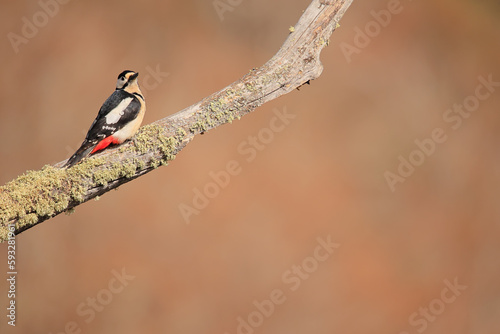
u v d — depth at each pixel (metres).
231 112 6.31
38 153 13.72
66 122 14.12
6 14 14.36
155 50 15.09
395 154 15.21
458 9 17.05
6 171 13.45
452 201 14.98
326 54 15.62
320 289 13.53
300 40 6.63
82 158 6.27
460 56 16.41
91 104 14.41
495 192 15.01
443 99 15.91
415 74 15.96
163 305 12.89
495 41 16.88
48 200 5.31
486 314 13.66
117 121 6.58
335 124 15.20
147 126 5.98
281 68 6.51
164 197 13.78
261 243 13.70
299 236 14.10
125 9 15.23
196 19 15.62
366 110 15.40
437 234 14.41
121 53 14.93
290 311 13.23
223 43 15.62
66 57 14.55
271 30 15.89
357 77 15.62
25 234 12.71
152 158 5.89
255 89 6.38
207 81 15.11
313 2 6.80
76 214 13.16
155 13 15.38
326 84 15.44
